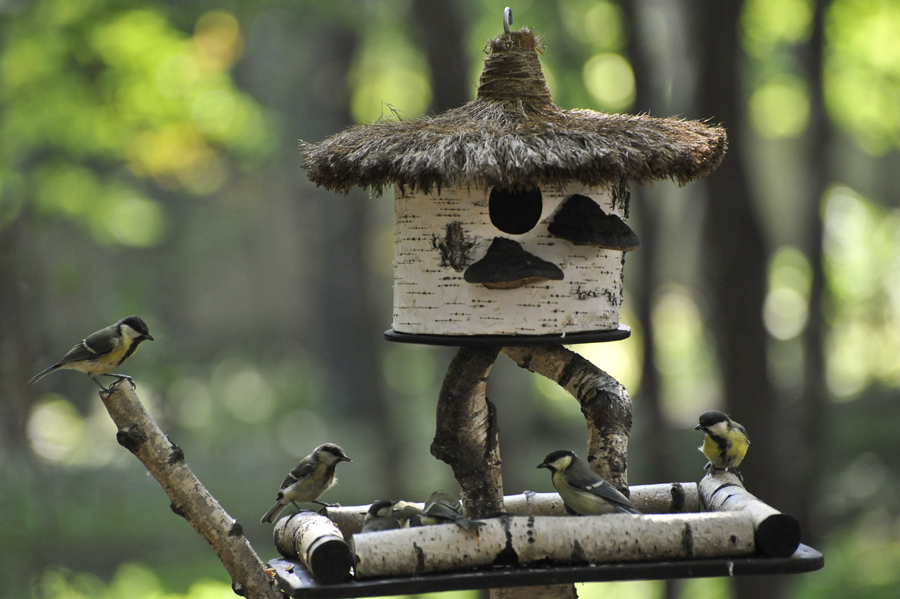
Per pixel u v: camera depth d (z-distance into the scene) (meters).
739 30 14.47
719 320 14.95
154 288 30.98
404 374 33.41
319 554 4.88
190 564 18.84
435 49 17.97
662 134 5.62
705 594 19.56
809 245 17.97
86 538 15.51
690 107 14.94
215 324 40.50
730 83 14.45
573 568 4.89
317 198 30.11
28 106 17.16
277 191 34.62
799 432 17.42
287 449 31.02
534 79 5.91
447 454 5.62
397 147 5.43
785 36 19.28
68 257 16.81
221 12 19.23
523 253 5.38
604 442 5.79
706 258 15.15
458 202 5.50
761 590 14.98
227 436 31.61
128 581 16.66
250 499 24.89
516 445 19.62
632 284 22.62
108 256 29.70
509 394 20.22
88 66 17.14
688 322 34.84
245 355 40.50
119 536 17.42
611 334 5.53
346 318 33.00
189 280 35.31
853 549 19.08
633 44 16.66
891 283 25.81
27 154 18.48
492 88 5.89
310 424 33.59
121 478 15.66
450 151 5.25
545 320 5.46
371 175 5.41
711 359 27.00
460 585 4.82
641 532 4.98
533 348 6.04
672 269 28.02
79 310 14.82
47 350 13.37
